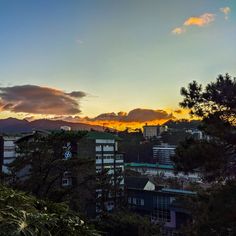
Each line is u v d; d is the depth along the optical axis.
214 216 14.12
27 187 20.05
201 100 15.41
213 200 14.55
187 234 16.98
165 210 55.31
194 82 15.80
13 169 20.89
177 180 79.62
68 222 3.64
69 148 22.88
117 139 64.38
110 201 43.16
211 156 14.64
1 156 43.78
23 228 3.03
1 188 3.96
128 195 59.62
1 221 3.01
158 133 164.75
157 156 126.12
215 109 15.31
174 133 133.38
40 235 3.17
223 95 14.73
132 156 138.38
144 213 58.06
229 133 14.62
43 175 20.73
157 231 33.97
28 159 20.86
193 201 18.58
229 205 13.62
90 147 55.94
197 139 16.06
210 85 15.31
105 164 59.56
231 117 15.25
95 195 28.56
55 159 21.58
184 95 15.84
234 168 15.07
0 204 3.44
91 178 23.38
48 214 3.54
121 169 57.59
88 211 34.00
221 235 14.02
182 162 15.41
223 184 15.33
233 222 13.75
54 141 21.12
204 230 14.56
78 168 22.39
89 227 3.90
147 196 58.47
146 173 102.75
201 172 15.56
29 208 3.52
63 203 4.10
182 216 49.59
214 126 15.05
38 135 21.77
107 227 28.55
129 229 30.27
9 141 44.34
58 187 22.84
